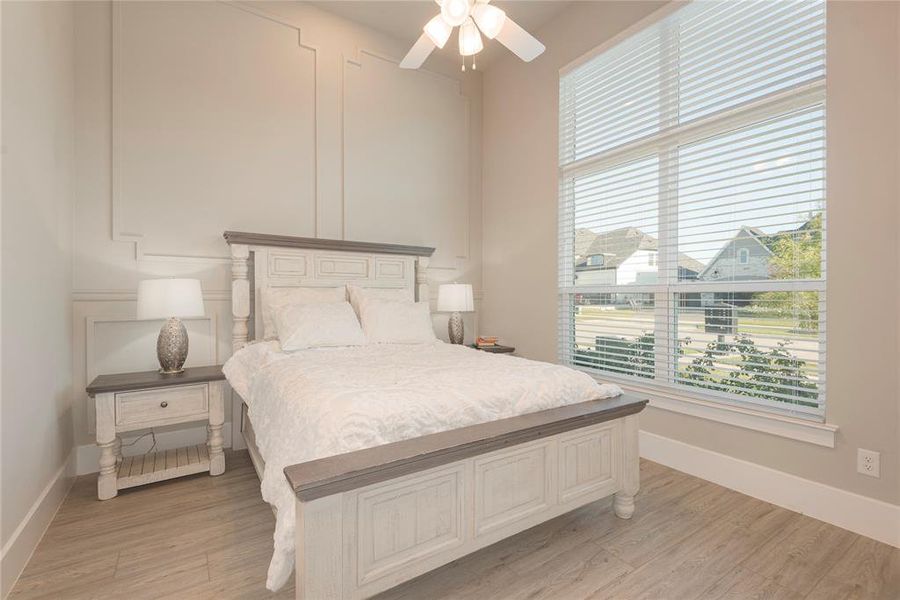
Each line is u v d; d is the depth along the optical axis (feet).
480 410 5.48
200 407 8.20
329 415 4.74
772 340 7.48
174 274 9.39
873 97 6.21
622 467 6.62
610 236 10.41
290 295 9.91
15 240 5.27
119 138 8.80
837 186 6.59
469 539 5.04
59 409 7.24
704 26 8.46
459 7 6.05
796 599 4.97
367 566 4.31
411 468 4.38
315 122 11.25
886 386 6.13
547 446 5.75
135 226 8.96
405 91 12.88
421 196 13.17
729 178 7.94
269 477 5.08
